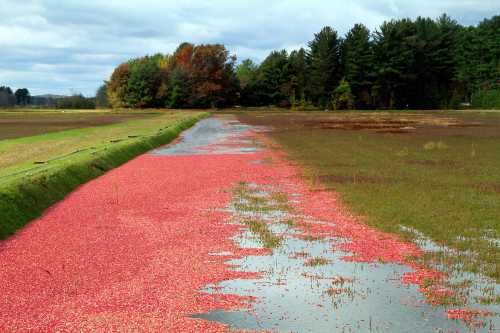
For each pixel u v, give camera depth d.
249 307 9.73
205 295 10.24
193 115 96.94
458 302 9.93
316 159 31.31
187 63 149.25
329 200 19.09
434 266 11.88
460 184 21.94
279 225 15.70
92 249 13.12
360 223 15.74
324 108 137.38
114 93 147.75
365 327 8.95
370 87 134.00
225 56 147.62
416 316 9.38
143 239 14.11
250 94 151.38
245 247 13.50
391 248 13.28
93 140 42.03
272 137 49.19
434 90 131.38
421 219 15.95
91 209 17.73
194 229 15.20
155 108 147.00
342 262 12.30
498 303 9.89
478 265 11.91
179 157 33.25
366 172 25.67
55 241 13.80
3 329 8.60
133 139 39.97
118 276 11.20
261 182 23.25
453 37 135.12
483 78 132.50
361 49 131.75
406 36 131.88
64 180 21.36
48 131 54.62
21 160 29.19
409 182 22.55
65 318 9.05
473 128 58.47
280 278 11.27
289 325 9.01
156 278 11.12
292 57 149.25
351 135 50.09
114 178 24.48
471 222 15.59
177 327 8.77
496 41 128.50
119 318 9.07
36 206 17.33
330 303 9.95
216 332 8.64
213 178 24.44
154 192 20.84
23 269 11.54
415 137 46.75
